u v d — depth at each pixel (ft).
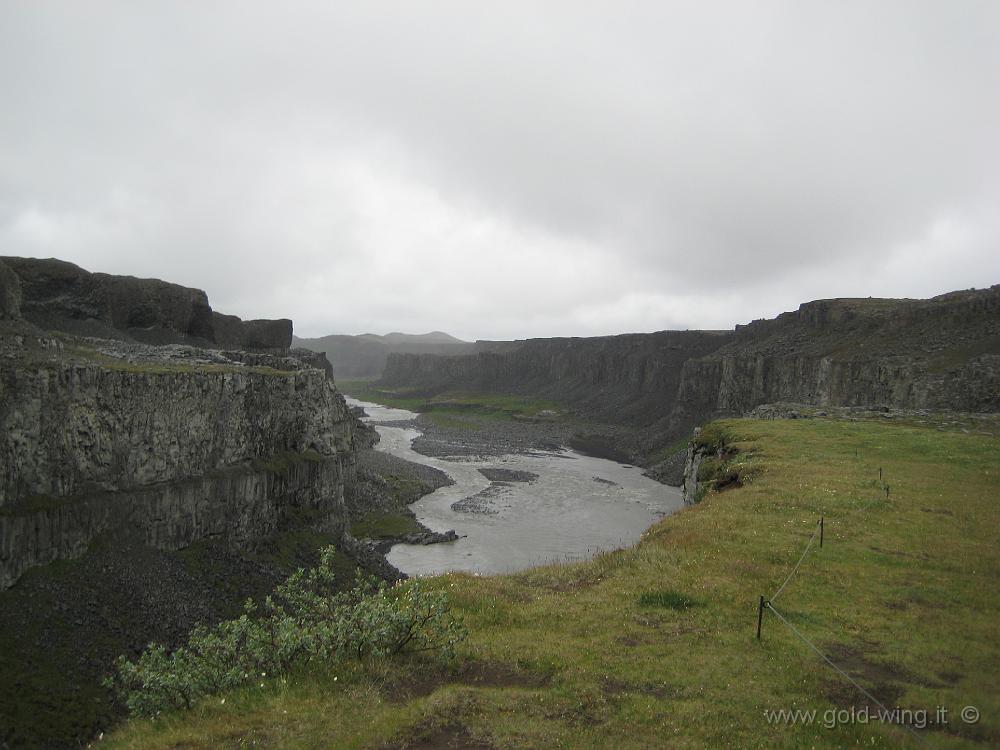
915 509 93.50
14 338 166.71
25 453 126.11
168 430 164.14
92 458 142.51
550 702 45.98
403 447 533.55
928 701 42.88
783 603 62.28
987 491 103.71
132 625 128.88
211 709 47.57
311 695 48.65
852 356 394.11
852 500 97.76
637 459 502.38
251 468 195.72
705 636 56.70
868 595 63.31
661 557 79.61
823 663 49.85
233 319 504.02
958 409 241.35
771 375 488.44
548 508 309.63
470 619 65.31
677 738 40.37
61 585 126.21
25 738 97.66
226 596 157.58
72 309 336.70
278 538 203.41
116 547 143.95
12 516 120.37
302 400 234.38
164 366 187.93
